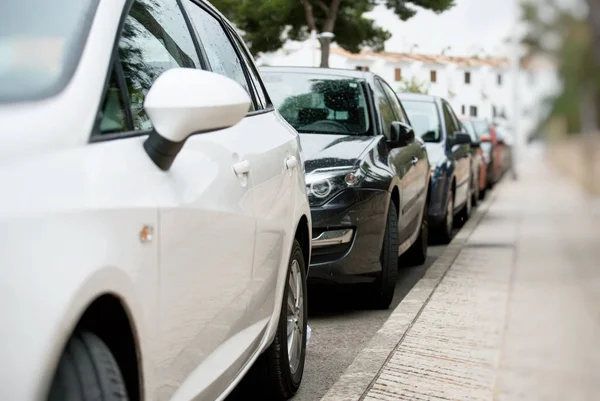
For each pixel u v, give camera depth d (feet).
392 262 25.57
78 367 7.79
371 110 28.17
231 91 10.02
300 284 17.06
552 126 27.63
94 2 9.94
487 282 30.22
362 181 24.02
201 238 10.60
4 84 8.27
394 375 17.94
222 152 12.26
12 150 7.43
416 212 31.48
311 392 17.28
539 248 40.81
